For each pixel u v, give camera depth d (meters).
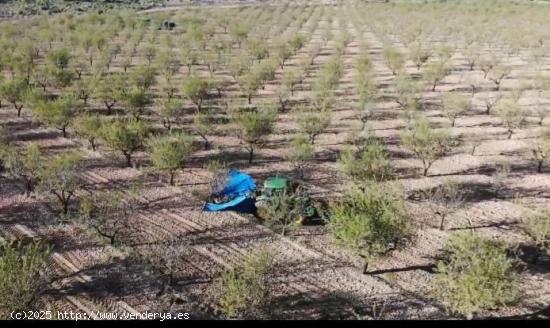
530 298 23.97
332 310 23.14
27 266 21.95
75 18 114.62
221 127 47.12
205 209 31.73
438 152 39.16
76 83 57.03
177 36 101.06
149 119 49.34
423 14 139.50
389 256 27.17
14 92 49.97
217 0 175.75
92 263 26.27
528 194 34.72
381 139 44.91
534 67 76.88
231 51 85.00
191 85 51.72
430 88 63.59
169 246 27.66
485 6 153.62
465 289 20.33
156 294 24.00
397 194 30.80
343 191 34.38
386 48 83.38
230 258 26.94
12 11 130.50
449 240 24.16
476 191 35.03
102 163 38.69
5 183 34.91
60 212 31.23
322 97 53.75
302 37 94.69
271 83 65.06
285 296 24.03
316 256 27.20
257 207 30.88
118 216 30.86
